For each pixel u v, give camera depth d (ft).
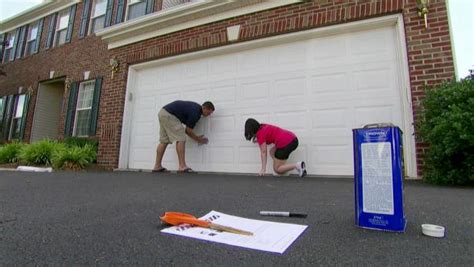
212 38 17.51
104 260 3.56
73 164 18.84
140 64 20.39
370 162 4.74
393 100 13.03
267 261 3.45
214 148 16.83
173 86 19.08
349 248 3.84
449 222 5.02
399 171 4.55
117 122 20.04
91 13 28.35
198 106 16.52
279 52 15.93
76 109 26.32
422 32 12.39
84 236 4.52
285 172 14.06
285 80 15.51
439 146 10.01
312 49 15.10
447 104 10.16
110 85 21.18
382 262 3.39
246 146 15.97
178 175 14.52
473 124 9.11
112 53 21.80
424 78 12.09
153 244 4.10
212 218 5.36
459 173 9.78
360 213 4.80
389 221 4.52
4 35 37.70
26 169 17.83
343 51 14.38
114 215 5.92
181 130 16.28
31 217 5.76
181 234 4.49
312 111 14.58
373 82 13.53
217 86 17.46
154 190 9.23
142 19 19.71
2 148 22.75
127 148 19.86
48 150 20.22
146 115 19.83
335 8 14.35
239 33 16.65
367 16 13.64
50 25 32.22
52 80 30.50
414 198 7.27
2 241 4.29
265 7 16.15
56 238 4.43
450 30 11.96
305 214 5.66
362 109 13.57
